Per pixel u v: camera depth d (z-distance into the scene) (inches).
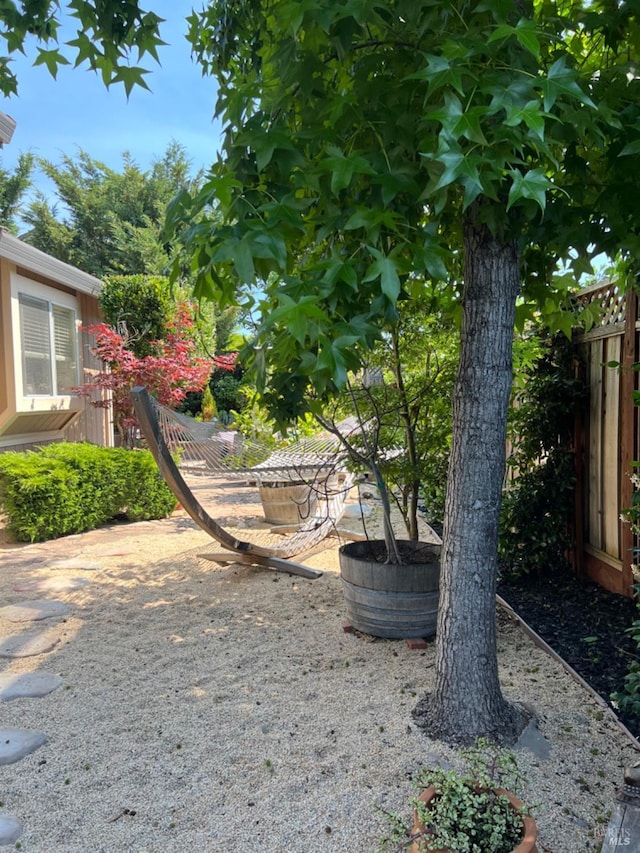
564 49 71.9
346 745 82.8
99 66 94.0
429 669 107.5
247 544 161.9
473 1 66.5
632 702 85.3
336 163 62.9
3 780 77.0
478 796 55.6
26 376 263.4
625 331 134.8
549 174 84.9
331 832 66.4
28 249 238.4
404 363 143.8
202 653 117.2
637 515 104.1
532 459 168.1
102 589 156.8
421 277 108.1
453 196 80.1
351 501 276.4
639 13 70.1
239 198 66.3
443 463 150.8
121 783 76.2
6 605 144.0
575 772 75.9
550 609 140.5
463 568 83.2
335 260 63.8
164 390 297.4
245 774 77.4
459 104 53.4
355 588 122.5
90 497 230.7
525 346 150.7
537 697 95.6
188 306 333.4
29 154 746.2
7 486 208.1
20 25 91.4
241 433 203.0
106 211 761.6
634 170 75.9
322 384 63.2
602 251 85.1
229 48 90.9
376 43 69.4
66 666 111.3
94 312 348.2
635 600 136.9
